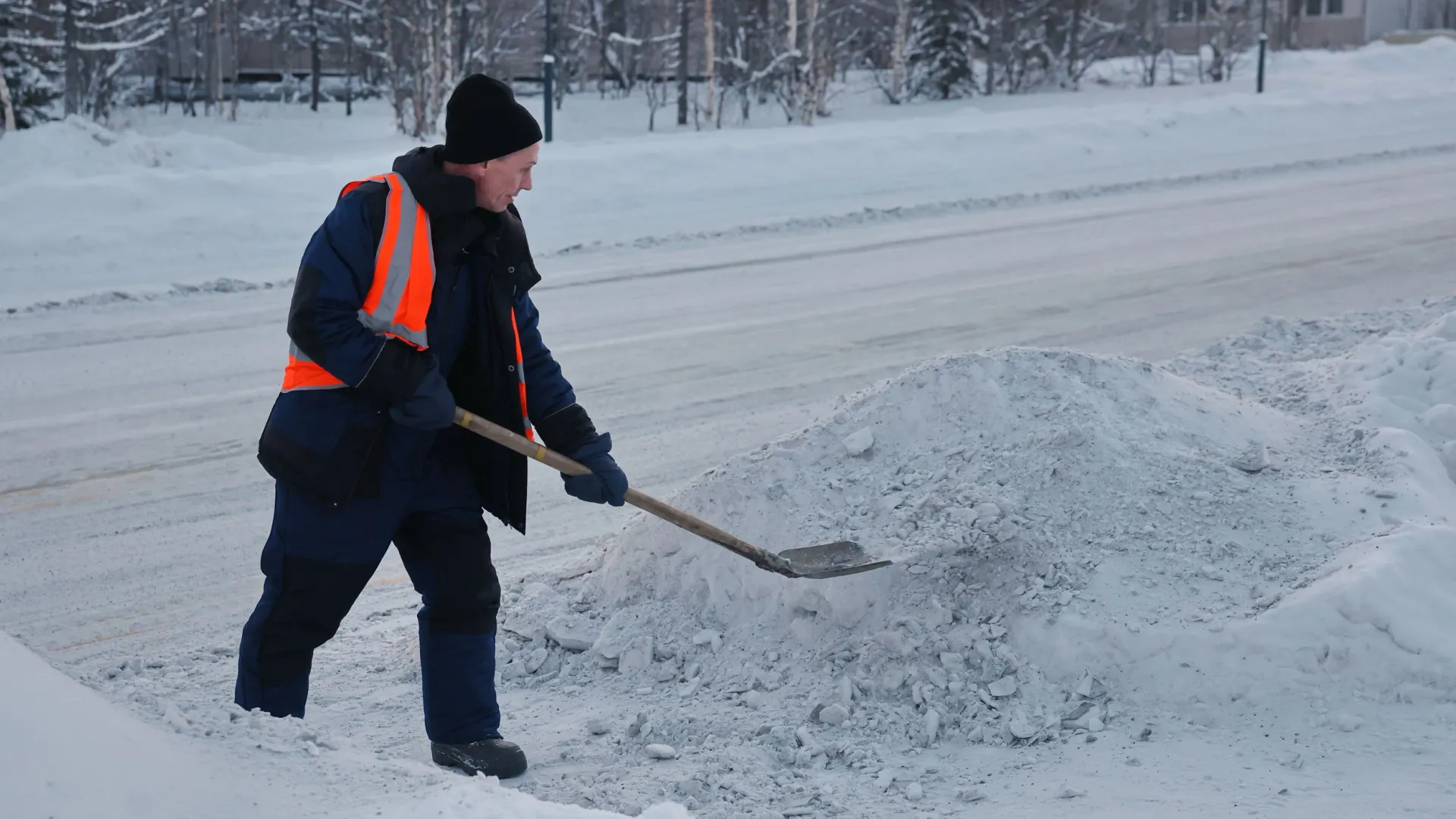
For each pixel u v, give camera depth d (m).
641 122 30.33
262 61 41.78
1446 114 25.05
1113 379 4.68
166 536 5.60
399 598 4.93
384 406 2.97
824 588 3.88
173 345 9.12
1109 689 3.54
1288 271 11.56
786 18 30.86
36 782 2.09
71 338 9.30
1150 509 4.07
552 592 4.48
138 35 28.36
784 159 17.77
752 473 4.35
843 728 3.54
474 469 3.26
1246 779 3.11
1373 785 3.02
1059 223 14.58
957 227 14.41
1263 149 21.14
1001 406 4.42
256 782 2.35
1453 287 10.73
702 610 4.16
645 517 4.43
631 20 37.16
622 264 12.29
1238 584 3.79
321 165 15.39
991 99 31.83
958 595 3.83
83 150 15.52
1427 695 3.38
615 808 3.12
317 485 2.96
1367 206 15.27
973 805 3.10
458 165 2.99
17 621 4.71
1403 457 4.57
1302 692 3.42
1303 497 4.23
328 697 4.00
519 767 3.35
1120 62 37.97
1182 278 11.41
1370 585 3.57
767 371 8.45
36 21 25.08
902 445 4.41
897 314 10.14
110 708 2.41
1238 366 6.43
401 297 2.90
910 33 33.22
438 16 26.44
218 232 12.83
